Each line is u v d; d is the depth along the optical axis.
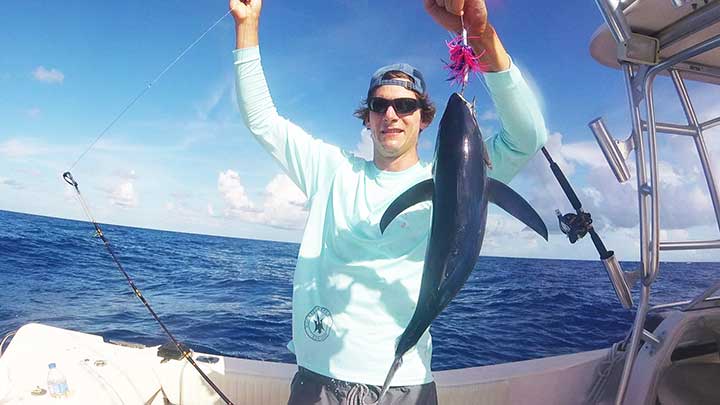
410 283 1.80
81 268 15.30
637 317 1.99
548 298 12.06
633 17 1.81
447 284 1.45
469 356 5.99
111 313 8.60
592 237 2.13
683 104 2.19
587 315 9.59
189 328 7.31
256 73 2.09
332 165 2.12
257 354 5.79
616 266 2.10
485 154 1.52
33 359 2.43
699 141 2.20
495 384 2.62
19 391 2.10
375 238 1.83
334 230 1.93
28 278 12.40
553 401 2.64
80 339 2.80
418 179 1.90
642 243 1.93
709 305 2.41
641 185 1.92
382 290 1.78
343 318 1.80
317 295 1.91
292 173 2.21
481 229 1.46
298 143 2.18
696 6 1.67
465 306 10.31
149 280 14.23
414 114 1.88
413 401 1.75
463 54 1.50
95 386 2.30
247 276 17.00
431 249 1.50
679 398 2.12
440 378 2.66
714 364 2.31
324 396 1.78
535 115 1.69
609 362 2.51
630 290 2.13
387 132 1.88
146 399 2.45
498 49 1.57
